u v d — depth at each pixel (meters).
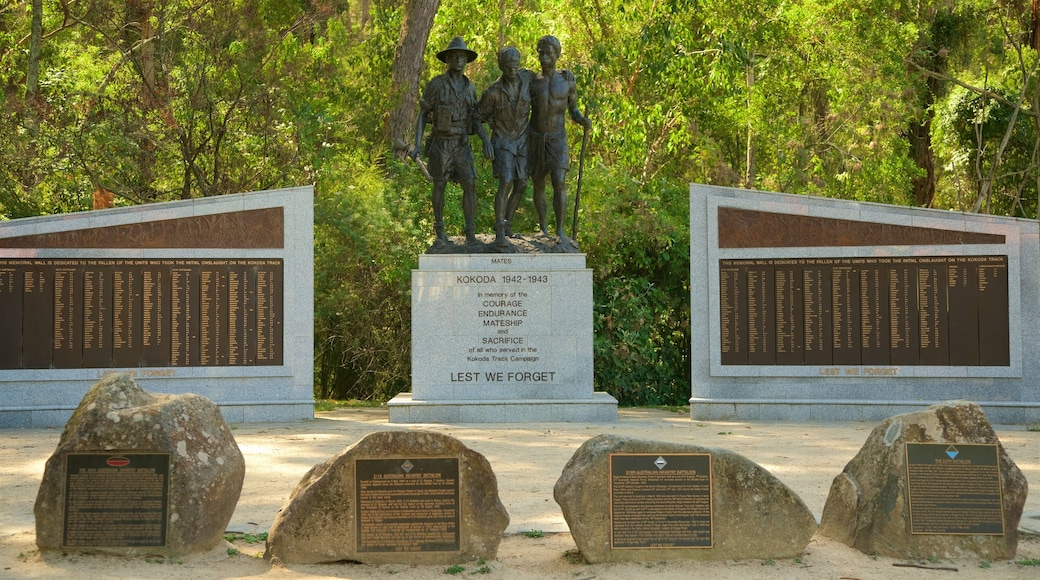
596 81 25.70
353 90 25.56
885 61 28.12
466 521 7.06
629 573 6.77
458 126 17.05
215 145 22.34
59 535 7.02
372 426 15.34
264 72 23.17
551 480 10.38
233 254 16.30
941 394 16.16
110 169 22.56
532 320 16.47
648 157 28.33
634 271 22.42
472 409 15.95
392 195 21.58
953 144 31.52
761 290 16.62
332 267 21.30
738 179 29.06
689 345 22.14
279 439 13.62
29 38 27.30
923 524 7.29
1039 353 15.87
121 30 22.78
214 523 7.25
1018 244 15.95
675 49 26.31
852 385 16.41
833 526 7.69
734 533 7.11
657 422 16.05
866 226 16.39
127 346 15.97
